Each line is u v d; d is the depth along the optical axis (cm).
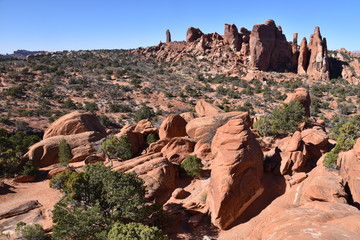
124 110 9006
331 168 2228
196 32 18962
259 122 4172
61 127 4122
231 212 1984
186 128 4031
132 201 1834
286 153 2583
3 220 2131
